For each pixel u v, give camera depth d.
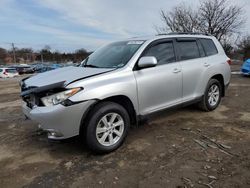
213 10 23.36
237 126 4.58
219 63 5.54
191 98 4.94
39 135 4.51
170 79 4.40
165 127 4.63
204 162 3.27
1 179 3.07
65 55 87.19
